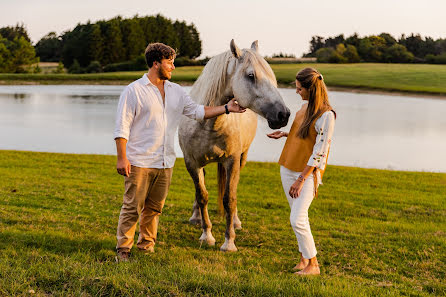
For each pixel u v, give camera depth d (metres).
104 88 51.84
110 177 9.21
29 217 5.22
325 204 7.44
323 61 87.50
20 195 6.73
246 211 6.73
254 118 5.59
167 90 3.74
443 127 22.88
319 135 3.62
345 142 18.00
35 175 8.86
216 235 5.33
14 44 82.12
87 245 4.15
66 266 3.28
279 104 3.80
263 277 3.47
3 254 3.58
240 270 3.67
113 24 89.81
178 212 6.35
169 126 3.77
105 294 2.93
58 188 7.54
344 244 5.11
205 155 4.66
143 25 96.81
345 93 46.81
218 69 4.27
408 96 44.31
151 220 4.05
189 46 104.94
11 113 25.56
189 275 3.27
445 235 5.73
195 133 4.56
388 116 27.52
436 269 4.39
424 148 16.97
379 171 11.31
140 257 3.83
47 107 29.44
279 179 9.81
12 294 2.80
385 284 3.75
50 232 4.43
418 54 95.50
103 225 5.25
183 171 10.38
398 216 6.88
